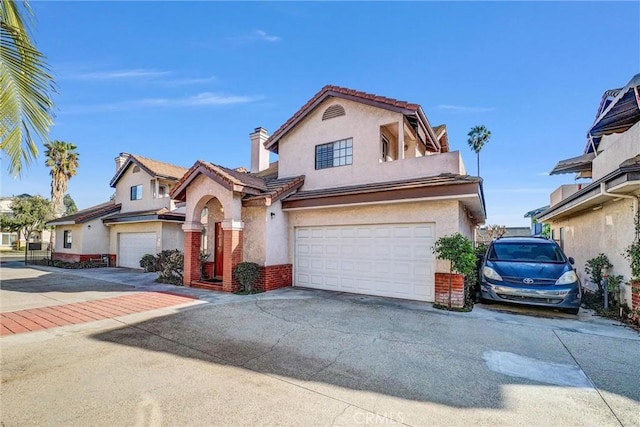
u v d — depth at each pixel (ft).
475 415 11.98
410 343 20.04
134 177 73.36
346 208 37.73
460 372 15.81
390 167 37.45
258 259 38.68
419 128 41.01
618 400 13.15
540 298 26.84
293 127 46.19
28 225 117.29
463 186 29.07
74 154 127.03
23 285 43.98
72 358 17.61
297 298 33.99
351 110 41.29
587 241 38.47
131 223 69.41
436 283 30.86
